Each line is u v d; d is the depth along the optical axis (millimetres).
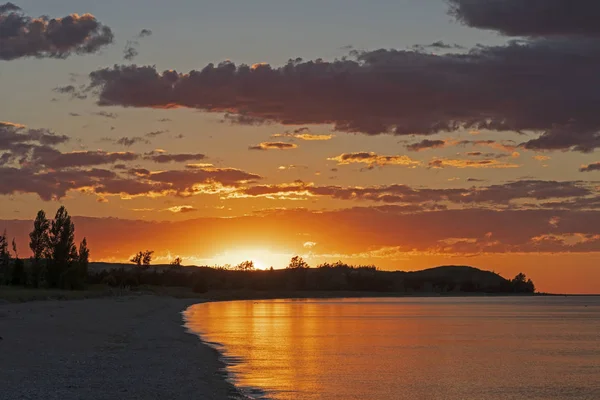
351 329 88688
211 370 40562
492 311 180125
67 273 174125
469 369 46594
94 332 61719
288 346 61000
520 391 37500
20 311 85688
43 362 39031
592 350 62156
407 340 71500
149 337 60938
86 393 29438
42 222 174750
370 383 38781
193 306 173250
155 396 29703
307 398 33312
